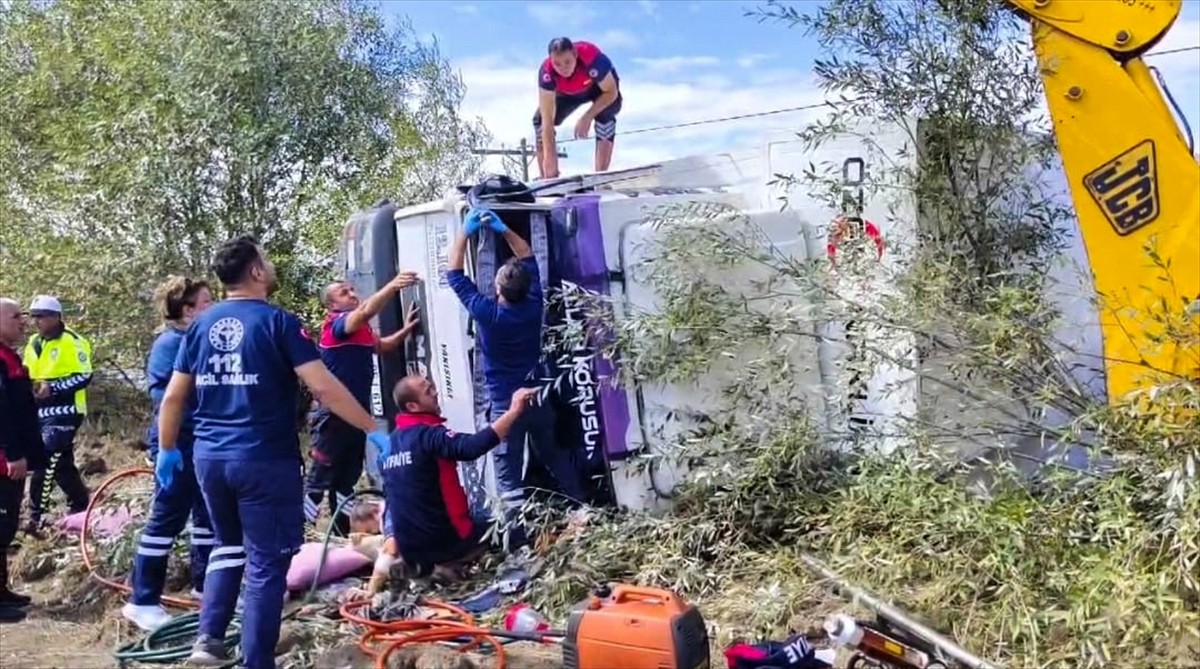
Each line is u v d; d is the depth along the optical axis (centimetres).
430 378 722
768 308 632
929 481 514
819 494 580
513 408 581
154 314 1165
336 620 549
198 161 1164
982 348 530
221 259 489
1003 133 599
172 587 636
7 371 611
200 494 594
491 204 640
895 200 607
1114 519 445
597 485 636
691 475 596
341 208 1220
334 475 719
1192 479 434
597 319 624
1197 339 478
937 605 486
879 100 601
